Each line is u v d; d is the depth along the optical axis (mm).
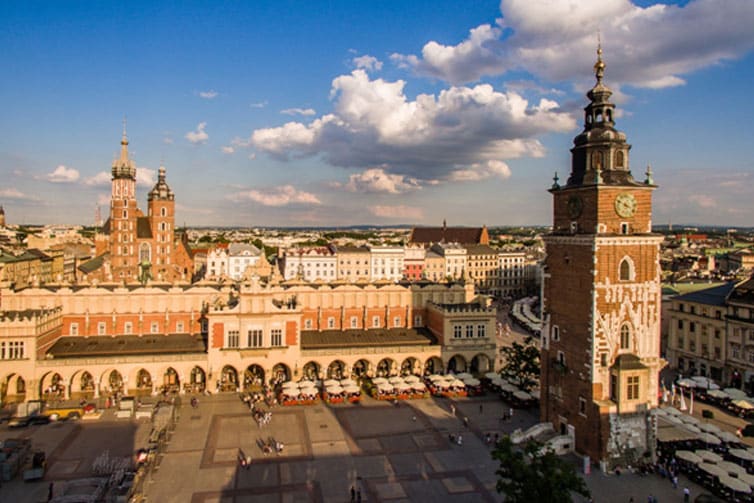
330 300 119312
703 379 104625
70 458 72750
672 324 124812
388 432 83188
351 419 88812
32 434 81188
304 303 118062
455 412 92688
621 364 68938
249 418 88688
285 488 64938
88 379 101875
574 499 61156
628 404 69250
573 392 72938
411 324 122688
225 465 71062
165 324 111750
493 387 104750
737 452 69000
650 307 71250
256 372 109438
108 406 92750
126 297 110000
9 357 93375
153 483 65812
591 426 69500
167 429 82625
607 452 68625
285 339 104125
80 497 59219
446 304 118125
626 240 69500
